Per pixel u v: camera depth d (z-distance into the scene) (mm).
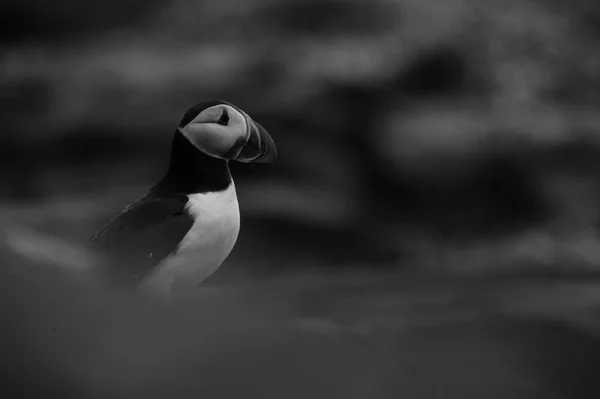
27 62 21453
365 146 18766
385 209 18312
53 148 19016
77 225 15422
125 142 18906
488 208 18188
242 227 16359
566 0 22641
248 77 19203
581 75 20984
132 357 2891
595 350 4211
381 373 3234
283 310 3281
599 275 11367
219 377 2936
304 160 18062
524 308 6594
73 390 2811
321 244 16562
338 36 21281
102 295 3047
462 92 19594
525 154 18047
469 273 11680
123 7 23750
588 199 18203
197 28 22609
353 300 9391
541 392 3850
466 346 3670
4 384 2781
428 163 18000
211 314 3076
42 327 2875
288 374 3033
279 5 22156
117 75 19750
